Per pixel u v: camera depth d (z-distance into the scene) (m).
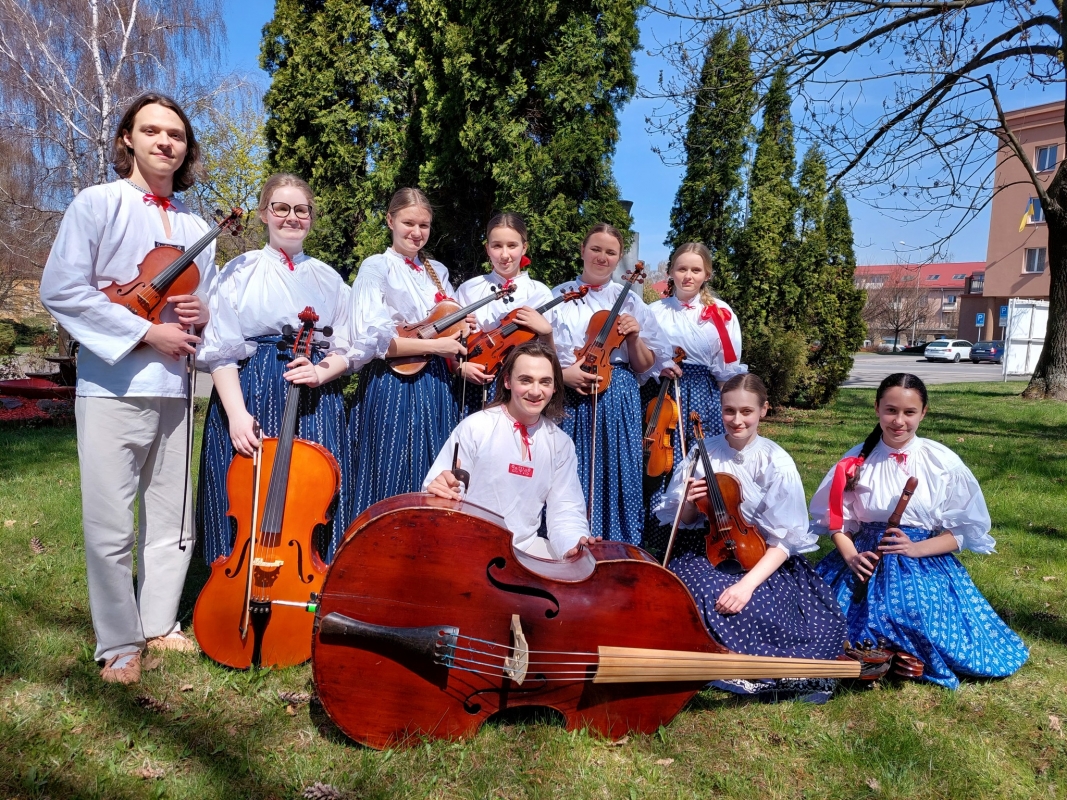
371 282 3.63
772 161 12.02
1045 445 9.11
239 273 3.38
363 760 2.56
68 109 15.45
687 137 11.59
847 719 2.99
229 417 3.14
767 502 3.27
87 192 2.86
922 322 56.84
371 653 2.56
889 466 3.56
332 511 3.15
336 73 8.38
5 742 2.56
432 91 7.84
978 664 3.28
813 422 11.51
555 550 3.20
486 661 2.59
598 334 3.94
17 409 9.55
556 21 7.25
